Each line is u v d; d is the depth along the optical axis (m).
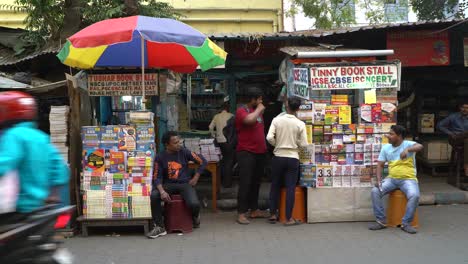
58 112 6.10
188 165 6.76
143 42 6.25
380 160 6.35
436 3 10.95
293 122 6.33
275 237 5.90
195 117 9.78
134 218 6.00
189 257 5.16
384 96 6.65
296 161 6.38
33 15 9.00
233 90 9.48
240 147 6.59
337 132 6.58
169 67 7.58
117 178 6.00
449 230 6.16
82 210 6.25
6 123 2.95
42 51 8.27
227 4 11.81
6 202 2.79
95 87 6.86
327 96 6.60
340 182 6.59
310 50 6.93
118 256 5.21
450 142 8.49
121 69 7.23
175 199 6.15
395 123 6.63
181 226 6.14
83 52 6.48
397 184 6.25
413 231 5.99
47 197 3.20
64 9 9.10
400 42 8.25
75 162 6.26
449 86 9.93
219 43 8.20
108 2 8.94
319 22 11.27
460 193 7.91
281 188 6.64
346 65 6.51
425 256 5.11
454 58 8.30
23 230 2.84
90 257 5.18
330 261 4.99
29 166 2.96
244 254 5.25
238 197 6.64
